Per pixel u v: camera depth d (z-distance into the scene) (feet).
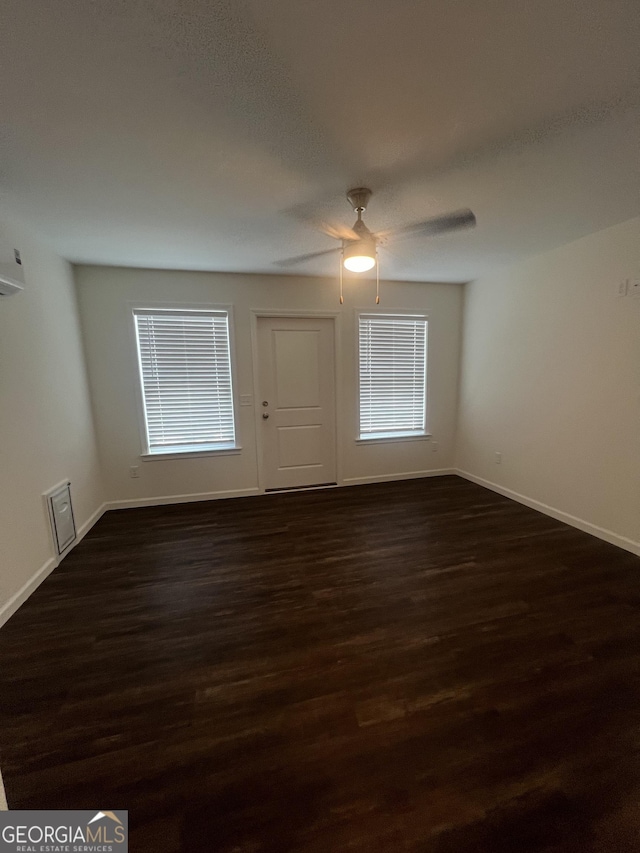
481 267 12.02
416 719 4.66
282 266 11.33
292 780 3.98
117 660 5.77
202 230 8.46
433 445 15.17
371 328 13.87
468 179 6.36
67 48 3.66
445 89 4.30
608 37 3.64
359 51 3.77
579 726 4.54
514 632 6.20
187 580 7.98
